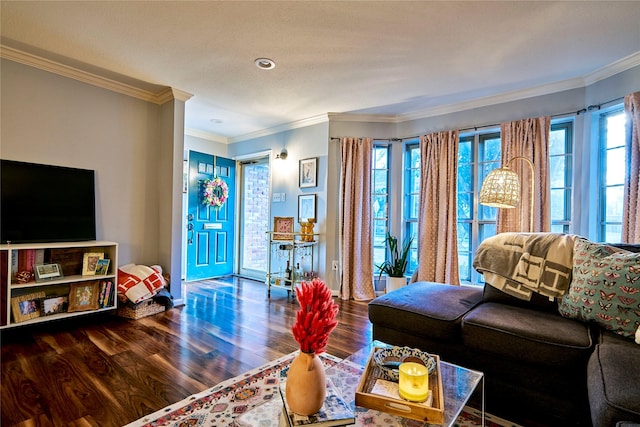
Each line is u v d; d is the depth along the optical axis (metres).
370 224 4.04
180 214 3.50
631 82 2.59
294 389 1.09
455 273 3.52
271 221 4.78
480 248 2.29
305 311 1.13
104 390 1.80
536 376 1.58
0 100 2.59
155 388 1.83
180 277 3.52
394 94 3.41
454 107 3.70
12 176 2.63
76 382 1.88
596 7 1.94
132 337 2.58
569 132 3.17
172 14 2.08
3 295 2.41
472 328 1.75
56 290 2.89
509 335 1.63
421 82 3.10
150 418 1.57
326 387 1.25
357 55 2.58
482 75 2.93
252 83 3.16
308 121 4.32
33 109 2.76
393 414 1.16
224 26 2.21
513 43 2.37
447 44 2.40
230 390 1.82
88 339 2.52
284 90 3.33
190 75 3.01
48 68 2.81
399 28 2.20
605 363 1.27
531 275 1.99
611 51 2.47
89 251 3.03
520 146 3.19
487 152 3.60
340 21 2.13
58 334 2.62
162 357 2.23
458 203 3.75
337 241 4.11
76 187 2.99
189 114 4.15
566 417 1.50
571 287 1.81
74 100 2.99
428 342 1.97
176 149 3.44
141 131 3.46
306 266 4.29
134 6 2.00
